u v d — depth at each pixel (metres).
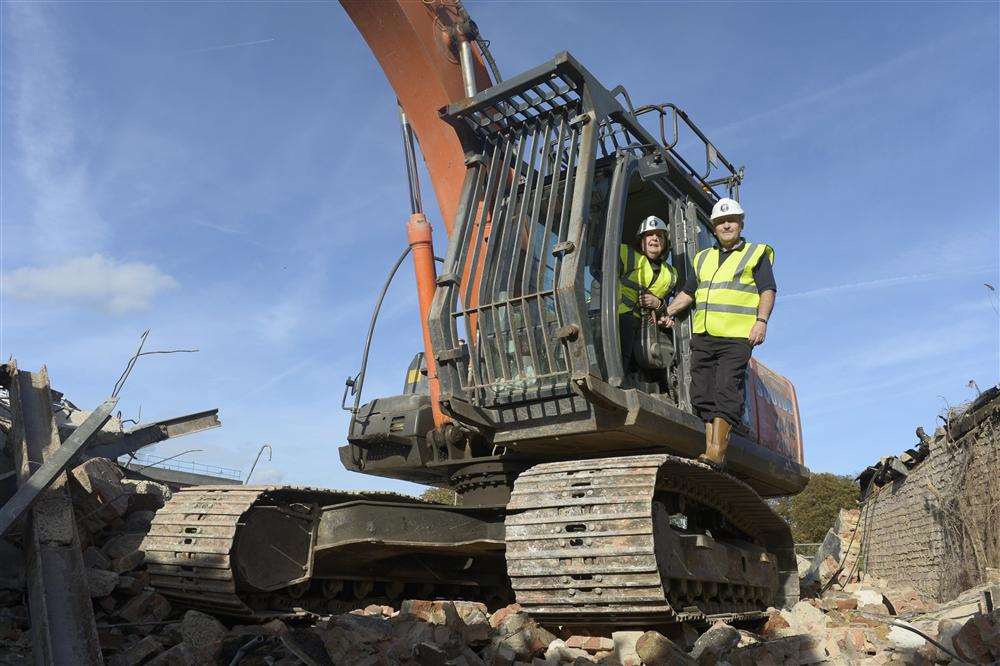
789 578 8.16
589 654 4.76
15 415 4.82
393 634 4.79
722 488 6.40
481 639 4.90
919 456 14.31
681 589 5.32
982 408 9.71
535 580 4.94
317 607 6.19
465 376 6.00
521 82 6.08
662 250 6.80
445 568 7.00
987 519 9.37
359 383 6.97
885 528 15.98
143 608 5.84
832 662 4.84
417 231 6.73
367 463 6.98
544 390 5.76
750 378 7.88
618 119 6.49
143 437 8.35
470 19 6.75
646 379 6.81
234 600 5.40
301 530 5.94
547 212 6.16
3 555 5.73
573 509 4.98
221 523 5.49
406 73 6.66
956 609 6.09
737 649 4.93
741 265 6.32
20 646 4.82
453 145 6.71
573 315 5.48
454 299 6.05
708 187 7.73
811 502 39.62
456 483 6.80
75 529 4.38
